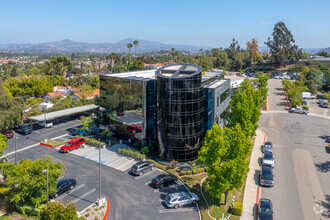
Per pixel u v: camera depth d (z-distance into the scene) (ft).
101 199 87.86
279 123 189.98
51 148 138.92
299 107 228.84
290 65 483.10
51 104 216.95
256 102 142.31
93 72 479.82
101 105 150.00
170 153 117.08
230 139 87.45
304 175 112.78
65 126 177.99
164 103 113.50
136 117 130.82
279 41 488.02
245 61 517.14
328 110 228.84
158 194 95.76
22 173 80.43
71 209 75.72
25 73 449.48
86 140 142.31
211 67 477.36
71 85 326.24
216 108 130.21
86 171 112.47
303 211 87.92
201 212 85.20
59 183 95.61
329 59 492.95
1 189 93.56
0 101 157.28
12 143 145.89
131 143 141.18
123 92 134.82
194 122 115.75
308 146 146.41
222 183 82.79
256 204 91.56
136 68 433.48
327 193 98.94
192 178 106.93
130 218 81.76
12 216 82.43
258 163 124.98
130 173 111.24
